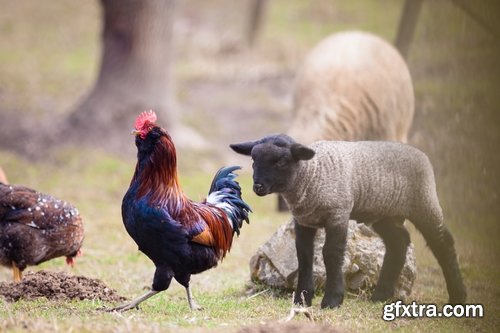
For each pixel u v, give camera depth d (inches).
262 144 414.3
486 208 718.5
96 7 1706.4
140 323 375.2
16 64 1381.6
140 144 395.9
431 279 553.9
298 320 404.5
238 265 602.9
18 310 413.7
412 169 446.6
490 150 801.6
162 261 401.7
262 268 494.9
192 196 848.3
